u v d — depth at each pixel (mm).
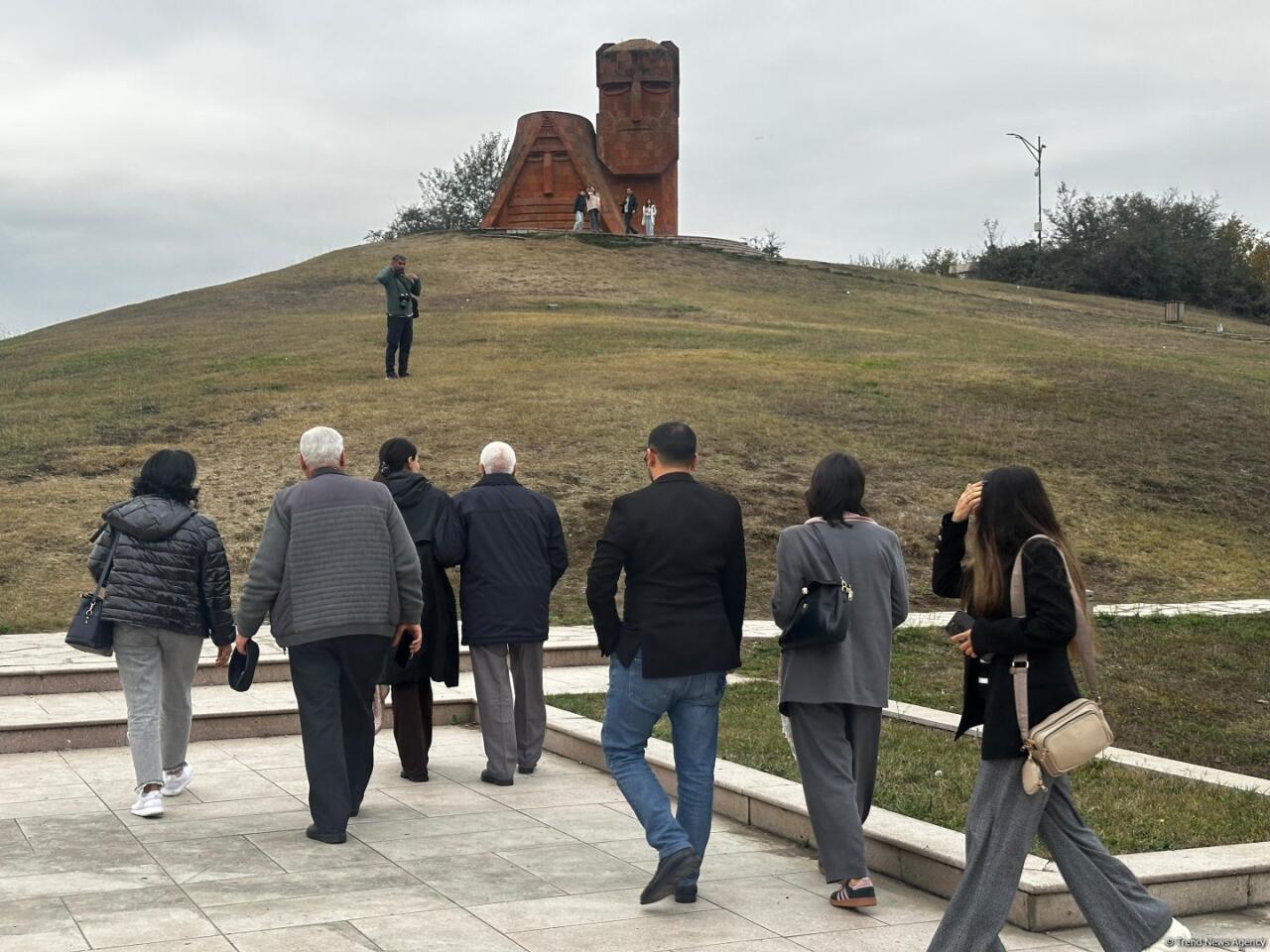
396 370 23656
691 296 38031
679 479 5828
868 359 26844
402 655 7371
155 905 5285
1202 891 5449
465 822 6855
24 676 9750
